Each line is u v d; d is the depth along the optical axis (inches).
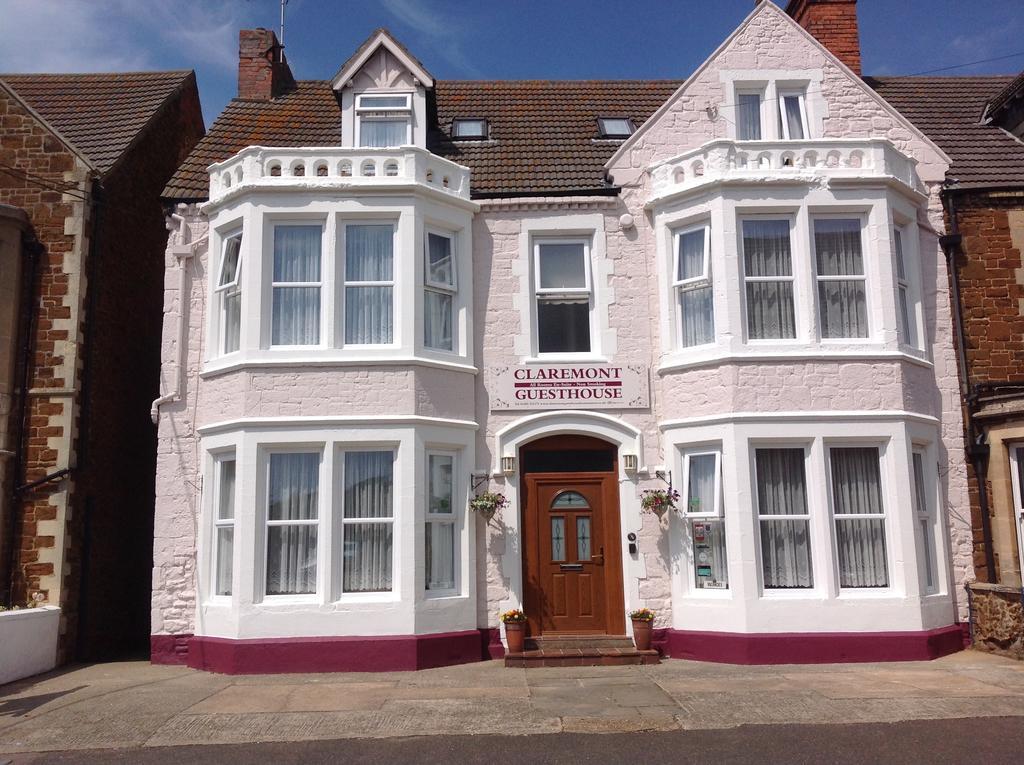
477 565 430.9
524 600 433.7
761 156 439.5
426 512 421.7
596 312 456.8
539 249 468.8
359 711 317.1
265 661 396.8
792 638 398.3
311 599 407.5
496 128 553.6
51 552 437.1
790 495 418.0
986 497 442.3
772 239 439.2
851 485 421.4
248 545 407.2
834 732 279.3
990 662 390.6
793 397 417.4
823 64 487.5
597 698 327.6
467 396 442.0
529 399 444.8
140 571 540.4
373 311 438.0
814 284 429.4
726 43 487.5
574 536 440.8
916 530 416.5
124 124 538.9
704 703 315.9
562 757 261.4
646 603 426.9
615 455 446.0
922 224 466.3
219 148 511.2
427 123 538.9
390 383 422.0
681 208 448.1
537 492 443.8
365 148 441.7
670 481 432.1
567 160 502.9
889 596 406.9
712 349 428.5
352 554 416.5
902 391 422.3
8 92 478.3
